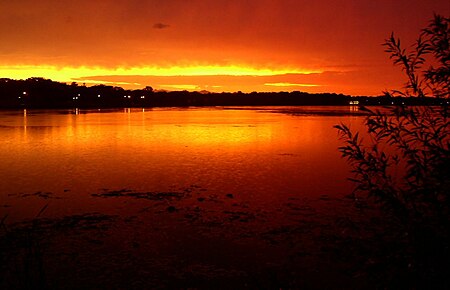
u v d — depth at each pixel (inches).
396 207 149.9
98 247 374.3
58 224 432.5
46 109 3941.9
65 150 1012.5
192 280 317.4
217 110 4092.0
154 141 1206.9
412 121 152.4
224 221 444.1
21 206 500.4
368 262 159.6
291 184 620.1
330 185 610.5
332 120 2236.7
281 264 339.0
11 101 4830.2
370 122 157.5
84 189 589.6
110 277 320.5
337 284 301.1
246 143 1157.1
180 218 455.2
